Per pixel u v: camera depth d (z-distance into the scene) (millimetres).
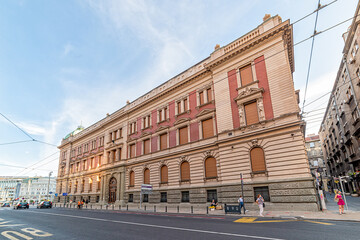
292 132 18484
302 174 17297
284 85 19688
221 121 23469
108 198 36938
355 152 34719
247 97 21781
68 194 49500
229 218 14992
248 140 20844
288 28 20609
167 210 23438
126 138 36469
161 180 28875
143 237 9172
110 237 9406
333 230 9562
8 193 141000
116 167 36219
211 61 25297
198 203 23812
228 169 21625
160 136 30906
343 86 38156
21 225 13969
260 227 10695
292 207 17234
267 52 21406
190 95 28125
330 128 53062
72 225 13430
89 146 47062
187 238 8695
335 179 26688
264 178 19203
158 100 32562
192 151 25781
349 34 30734
